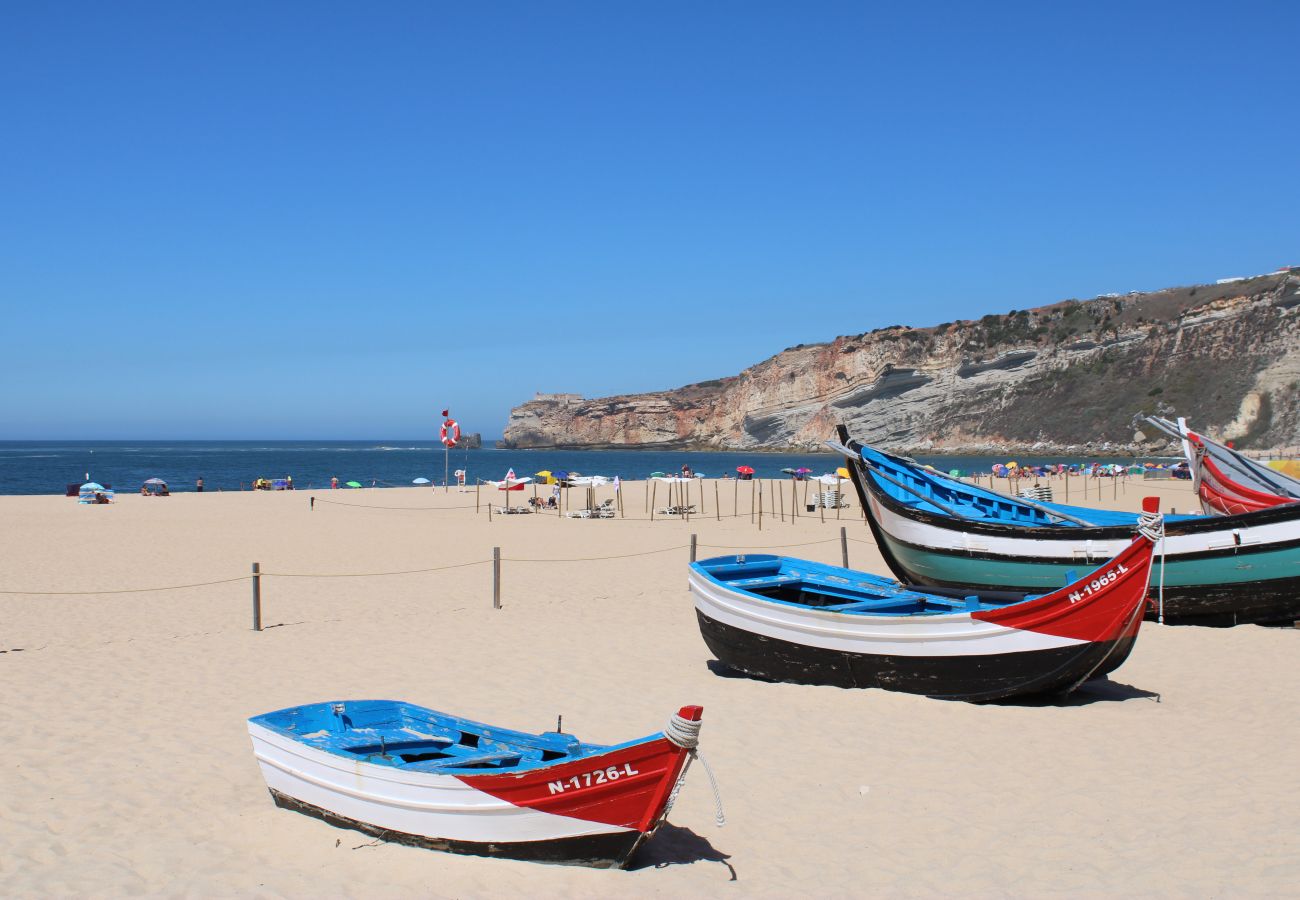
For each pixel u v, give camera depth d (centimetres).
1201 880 654
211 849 706
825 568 1395
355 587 1984
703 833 746
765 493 5300
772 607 1180
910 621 1093
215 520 3584
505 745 770
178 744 955
